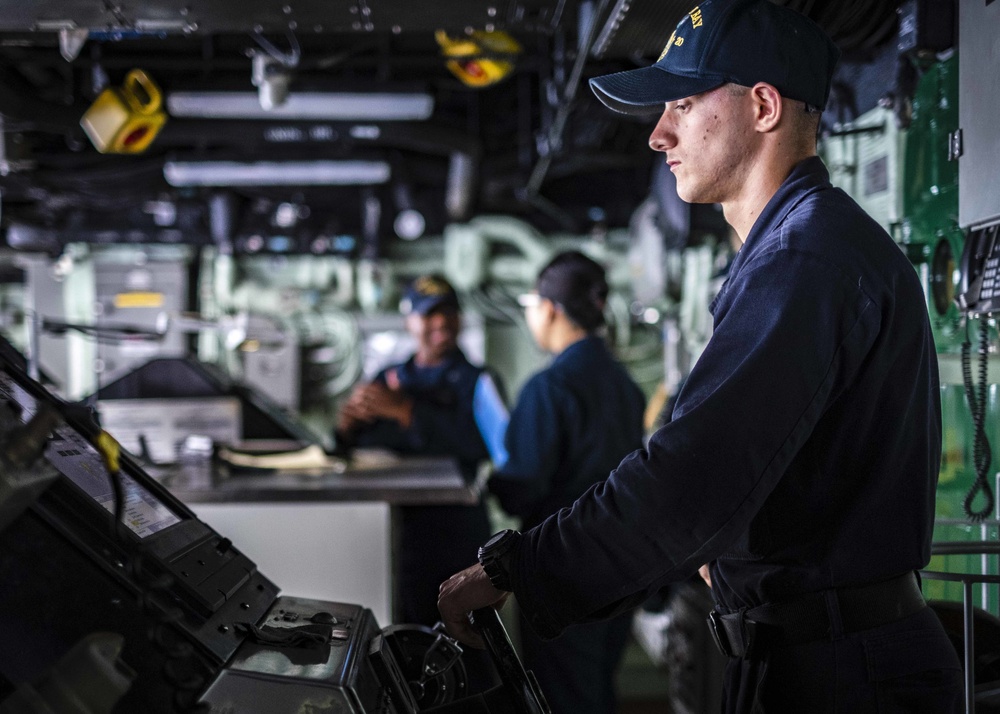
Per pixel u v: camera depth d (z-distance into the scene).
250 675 0.94
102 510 0.98
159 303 5.68
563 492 2.76
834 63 1.25
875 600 1.12
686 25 1.23
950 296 1.83
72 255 5.73
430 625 3.30
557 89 3.30
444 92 4.35
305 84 3.65
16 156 3.66
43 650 0.90
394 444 3.80
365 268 5.72
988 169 1.59
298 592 2.54
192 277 5.82
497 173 4.61
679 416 1.05
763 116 1.19
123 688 0.81
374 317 6.04
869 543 1.12
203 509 2.53
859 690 1.11
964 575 1.32
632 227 5.11
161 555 1.08
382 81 3.70
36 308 5.73
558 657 2.67
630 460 1.05
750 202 1.23
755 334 1.05
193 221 5.48
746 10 1.19
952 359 1.85
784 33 1.18
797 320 1.04
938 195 1.85
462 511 3.40
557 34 3.17
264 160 4.45
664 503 1.02
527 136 4.27
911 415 1.14
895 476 1.13
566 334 2.87
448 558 3.35
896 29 2.01
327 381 5.96
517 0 2.18
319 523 2.56
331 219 5.62
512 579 1.09
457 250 5.69
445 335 3.88
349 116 3.81
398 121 4.04
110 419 2.99
